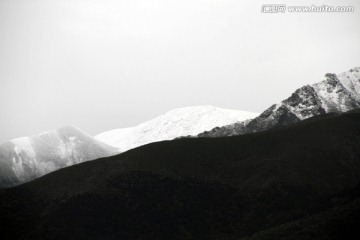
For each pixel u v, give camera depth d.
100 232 134.12
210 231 135.62
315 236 106.56
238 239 124.00
